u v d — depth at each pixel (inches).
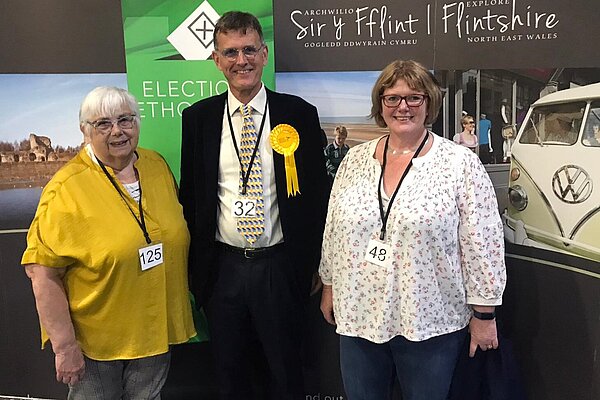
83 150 63.7
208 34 78.4
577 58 74.8
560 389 82.9
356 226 60.6
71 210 58.9
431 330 59.8
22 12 80.0
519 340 83.5
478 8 75.7
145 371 66.9
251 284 69.1
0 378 90.2
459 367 69.5
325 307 69.1
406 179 59.6
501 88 77.4
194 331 71.1
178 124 81.1
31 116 82.7
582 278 78.8
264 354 76.7
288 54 79.4
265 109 68.9
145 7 78.1
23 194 84.8
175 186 71.2
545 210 79.0
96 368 64.5
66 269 61.7
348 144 81.2
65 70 81.2
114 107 59.2
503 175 79.7
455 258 59.7
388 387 67.0
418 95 58.4
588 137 75.4
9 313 88.0
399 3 76.6
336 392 88.0
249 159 67.9
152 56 79.4
